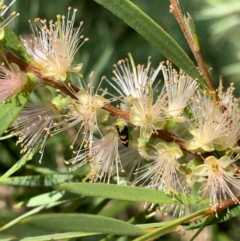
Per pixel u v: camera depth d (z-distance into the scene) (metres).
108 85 0.66
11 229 0.52
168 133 0.45
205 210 0.43
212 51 0.73
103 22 0.74
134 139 0.45
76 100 0.44
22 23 0.68
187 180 0.45
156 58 0.71
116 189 0.41
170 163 0.44
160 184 0.44
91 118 0.44
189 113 0.45
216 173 0.44
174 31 0.72
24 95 0.43
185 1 0.70
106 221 0.39
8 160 0.54
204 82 0.44
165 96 0.45
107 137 0.45
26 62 0.43
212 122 0.44
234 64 0.69
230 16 0.64
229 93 0.45
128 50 0.72
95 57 0.73
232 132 0.45
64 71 0.44
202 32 0.73
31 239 0.41
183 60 0.43
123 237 0.49
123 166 0.47
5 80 0.43
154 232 0.40
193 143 0.45
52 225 0.38
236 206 0.43
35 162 0.55
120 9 0.42
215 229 0.58
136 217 0.48
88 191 0.40
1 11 0.44
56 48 0.44
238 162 0.46
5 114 0.42
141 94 0.44
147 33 0.42
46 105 0.44
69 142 0.53
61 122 0.44
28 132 0.44
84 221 0.39
